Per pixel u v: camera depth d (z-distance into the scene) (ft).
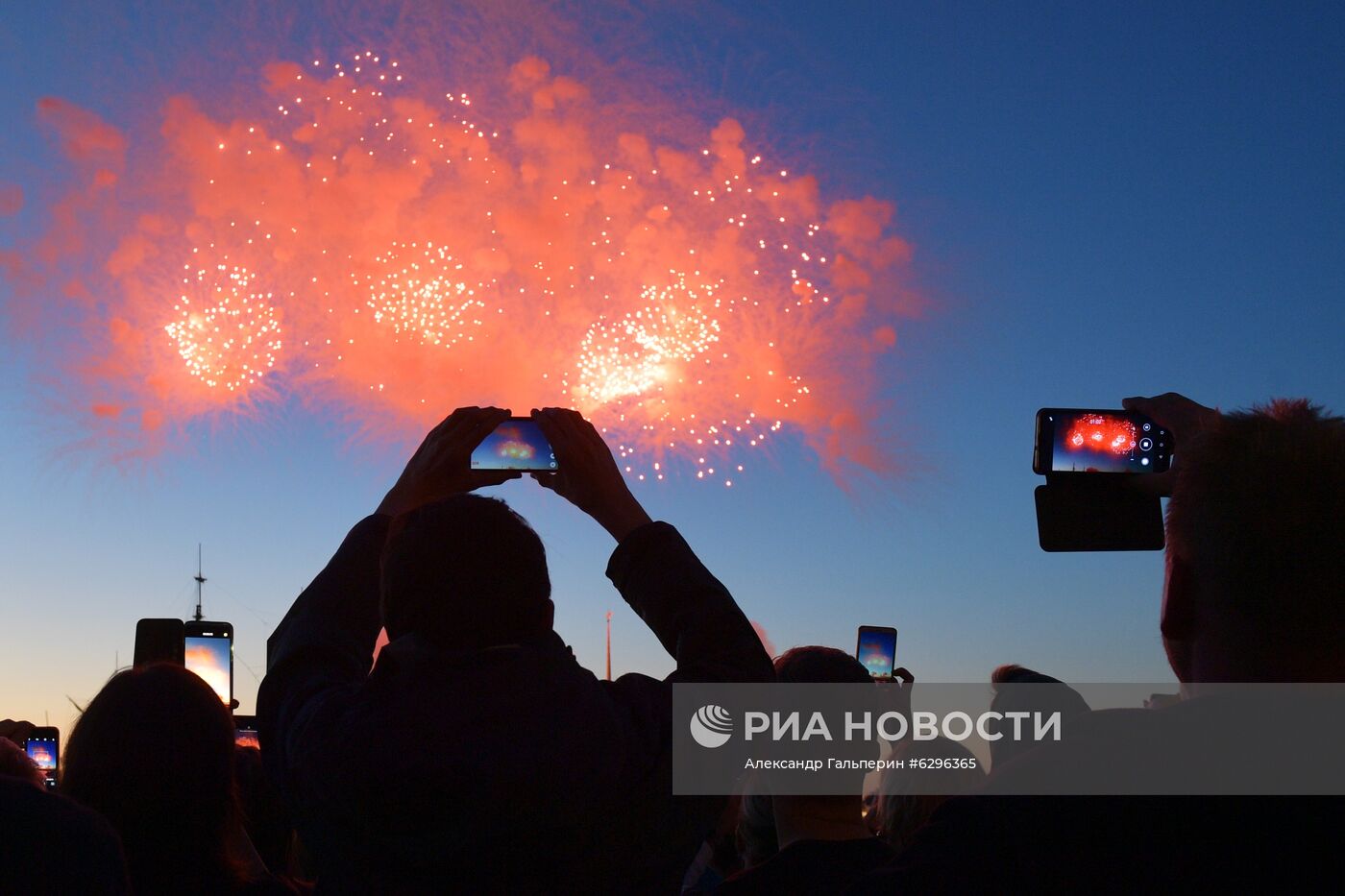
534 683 5.87
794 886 8.28
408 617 6.09
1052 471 8.02
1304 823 3.91
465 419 7.45
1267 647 4.08
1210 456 4.33
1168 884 3.90
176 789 7.36
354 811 5.49
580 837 5.72
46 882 5.11
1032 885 3.98
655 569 6.88
